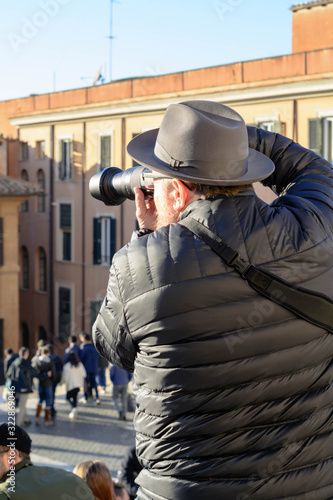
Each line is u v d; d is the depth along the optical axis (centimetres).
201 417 155
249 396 155
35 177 3616
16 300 3161
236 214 164
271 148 196
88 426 1603
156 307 158
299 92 2427
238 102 2628
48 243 3525
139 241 166
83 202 3306
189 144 167
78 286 3353
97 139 3247
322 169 189
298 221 168
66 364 1677
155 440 160
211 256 159
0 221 3114
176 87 2853
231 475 154
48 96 3497
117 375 1620
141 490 163
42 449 1419
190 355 156
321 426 162
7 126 3809
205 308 157
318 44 2673
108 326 169
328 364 166
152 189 194
